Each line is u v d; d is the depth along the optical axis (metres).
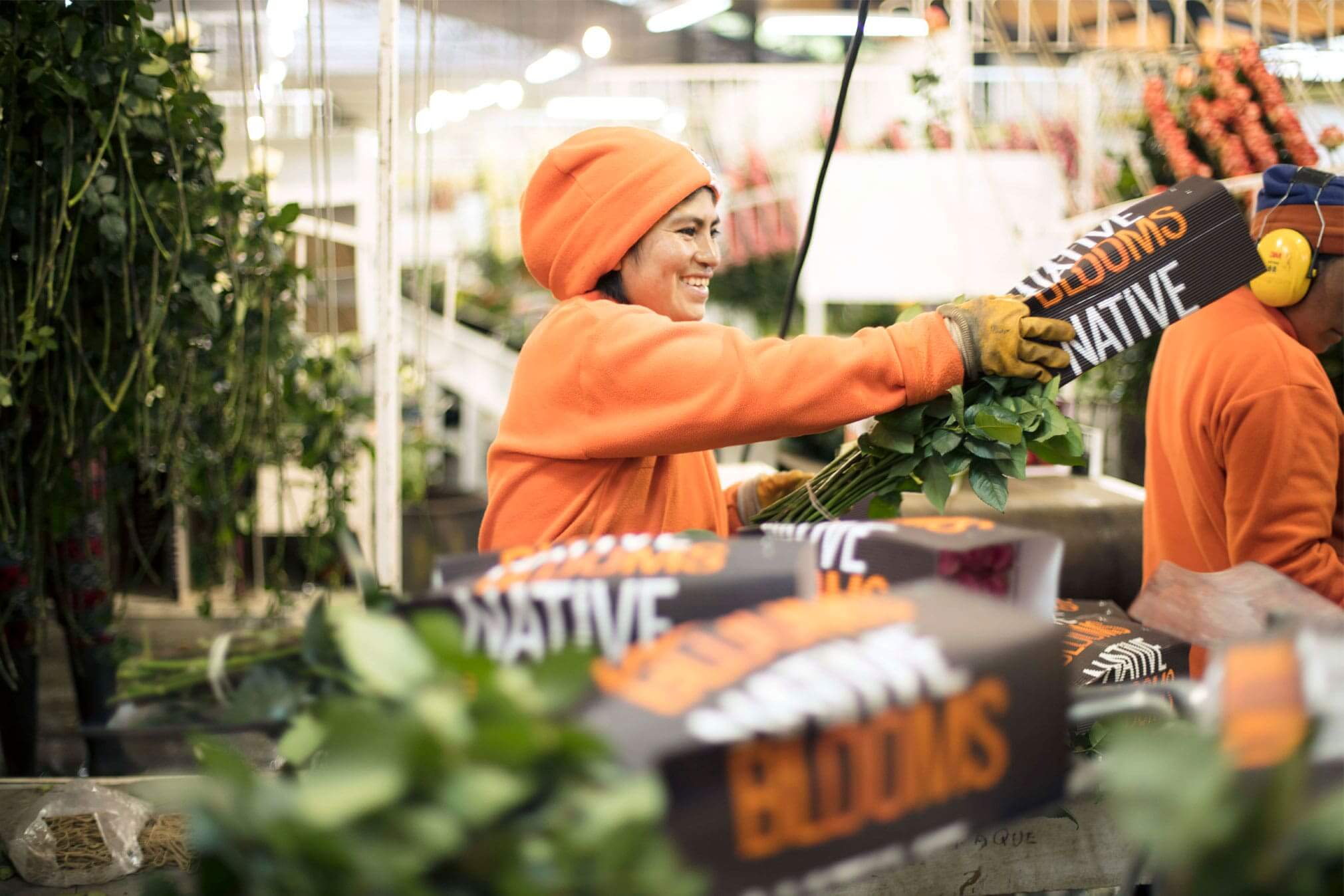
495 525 1.48
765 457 3.19
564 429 1.40
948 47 3.58
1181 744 0.60
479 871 0.52
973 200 3.57
